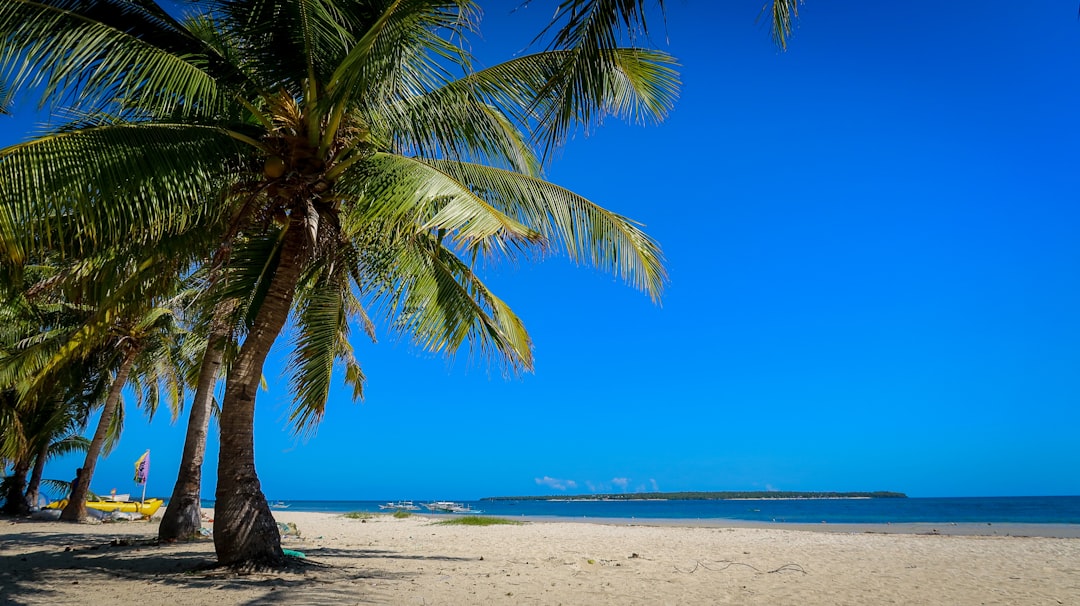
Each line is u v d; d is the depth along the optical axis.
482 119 7.52
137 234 6.75
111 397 16.31
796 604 6.07
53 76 5.74
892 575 8.23
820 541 14.35
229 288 8.42
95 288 8.10
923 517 36.69
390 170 6.44
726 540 14.58
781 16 3.85
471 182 7.55
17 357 12.62
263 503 7.08
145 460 21.38
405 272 8.34
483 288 9.66
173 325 16.02
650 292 7.53
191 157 6.31
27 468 18.22
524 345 9.67
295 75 6.98
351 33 6.77
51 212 5.29
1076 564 9.53
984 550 11.86
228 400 7.09
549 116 4.14
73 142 5.53
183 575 6.45
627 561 9.60
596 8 3.67
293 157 6.95
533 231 6.30
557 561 9.33
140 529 14.56
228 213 7.88
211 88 6.81
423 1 5.61
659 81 6.34
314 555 9.25
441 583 6.71
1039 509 53.16
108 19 6.32
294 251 7.48
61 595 5.49
